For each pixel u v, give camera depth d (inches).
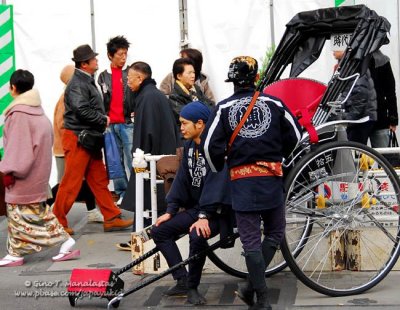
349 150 267.9
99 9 413.4
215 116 239.3
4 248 358.0
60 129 401.1
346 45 293.0
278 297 263.1
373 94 328.5
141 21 413.4
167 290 271.0
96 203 396.8
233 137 238.1
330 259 283.3
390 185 275.0
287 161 268.2
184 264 253.1
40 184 319.9
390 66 362.9
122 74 406.6
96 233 375.2
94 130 366.0
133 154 311.0
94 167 373.7
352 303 255.4
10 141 314.8
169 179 292.8
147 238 294.4
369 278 275.0
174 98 353.1
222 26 407.5
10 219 321.4
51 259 331.0
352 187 271.3
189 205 263.4
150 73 331.0
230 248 278.1
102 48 414.9
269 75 296.8
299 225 275.6
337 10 289.3
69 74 377.7
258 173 238.2
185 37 411.8
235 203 239.9
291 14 402.3
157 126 324.8
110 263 318.3
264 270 242.5
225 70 408.5
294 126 240.7
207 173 252.2
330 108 274.7
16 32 414.6
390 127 367.9
